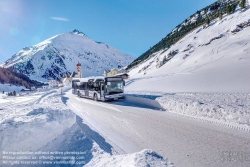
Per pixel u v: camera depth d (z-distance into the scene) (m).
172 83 37.50
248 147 6.33
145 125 9.71
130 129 9.13
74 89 30.59
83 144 6.95
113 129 9.25
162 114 12.18
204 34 91.62
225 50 58.31
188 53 80.12
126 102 18.81
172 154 6.12
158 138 7.70
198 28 116.06
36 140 6.10
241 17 81.44
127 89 40.09
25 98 26.69
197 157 5.82
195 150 6.33
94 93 22.05
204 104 11.57
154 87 36.66
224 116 9.72
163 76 52.31
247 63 38.03
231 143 6.73
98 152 6.23
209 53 63.09
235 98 14.88
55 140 6.88
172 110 13.09
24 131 5.95
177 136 7.81
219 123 9.24
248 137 7.18
